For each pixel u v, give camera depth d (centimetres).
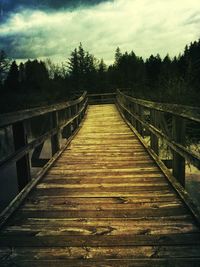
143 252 230
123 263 217
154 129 526
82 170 475
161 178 420
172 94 1086
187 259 220
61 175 449
